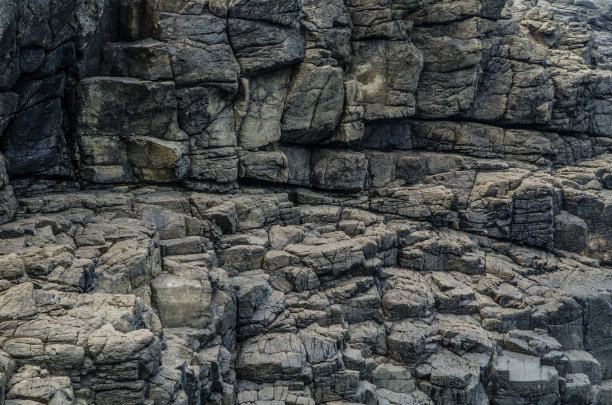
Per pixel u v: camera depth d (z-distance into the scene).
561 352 29.98
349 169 34.06
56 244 22.20
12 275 18.33
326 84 32.38
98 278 20.95
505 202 34.91
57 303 17.89
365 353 28.20
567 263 36.06
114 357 16.59
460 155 38.19
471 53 36.81
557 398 28.78
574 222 36.88
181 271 23.94
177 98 28.56
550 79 40.47
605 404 31.64
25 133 25.39
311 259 28.39
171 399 17.33
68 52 25.30
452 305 31.25
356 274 30.16
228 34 29.42
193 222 26.83
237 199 29.81
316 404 25.27
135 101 27.52
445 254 33.47
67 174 27.70
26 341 16.56
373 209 35.19
